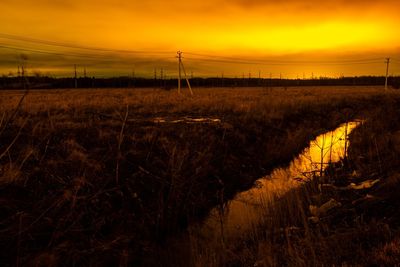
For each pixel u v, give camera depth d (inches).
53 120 633.6
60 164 370.9
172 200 374.9
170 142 548.1
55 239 256.1
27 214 264.4
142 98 1560.0
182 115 976.9
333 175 454.0
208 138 626.8
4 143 403.9
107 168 398.0
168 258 298.4
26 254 241.8
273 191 459.8
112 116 759.1
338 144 721.0
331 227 282.7
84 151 440.5
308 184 438.6
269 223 325.7
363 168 457.1
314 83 6653.5
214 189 459.5
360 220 279.6
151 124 722.2
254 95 2032.5
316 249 236.5
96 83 4739.2
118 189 364.2
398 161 432.8
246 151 643.5
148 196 386.6
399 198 299.1
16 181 307.4
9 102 949.2
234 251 283.6
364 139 653.3
